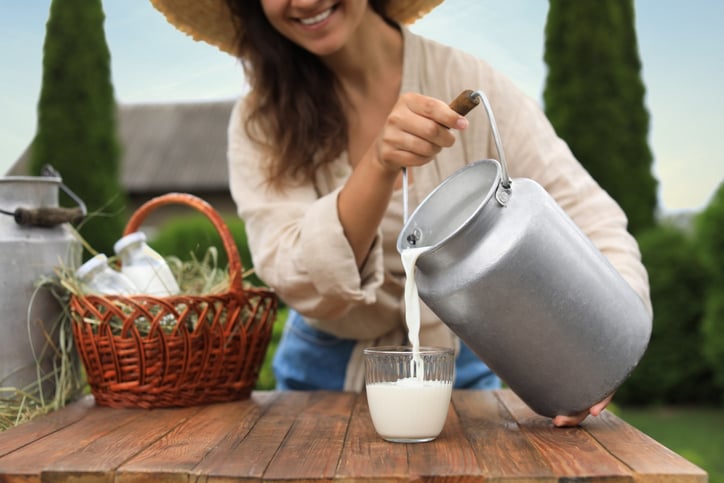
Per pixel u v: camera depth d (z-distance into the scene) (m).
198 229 6.85
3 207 1.62
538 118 1.71
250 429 1.32
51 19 7.36
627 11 7.24
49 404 1.63
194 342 1.52
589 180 1.62
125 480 1.05
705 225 5.81
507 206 1.17
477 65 1.74
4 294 1.58
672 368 6.35
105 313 1.52
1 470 1.06
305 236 1.46
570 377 1.21
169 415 1.45
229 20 1.91
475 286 1.14
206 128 13.76
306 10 1.51
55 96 7.32
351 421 1.37
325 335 1.87
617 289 1.22
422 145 1.27
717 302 5.83
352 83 1.75
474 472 1.03
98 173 7.35
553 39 7.26
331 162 1.73
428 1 1.93
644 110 7.21
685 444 5.05
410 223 1.25
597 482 1.00
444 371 1.22
